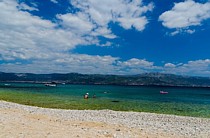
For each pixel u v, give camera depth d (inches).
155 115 1290.6
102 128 751.1
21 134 557.3
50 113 1129.4
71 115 1100.5
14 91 3752.5
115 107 1840.6
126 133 682.8
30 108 1305.4
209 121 1169.4
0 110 1018.7
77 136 577.9
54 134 581.0
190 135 761.6
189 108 1957.4
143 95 3880.4
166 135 720.3
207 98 3567.9
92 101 2303.2
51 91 4084.6
